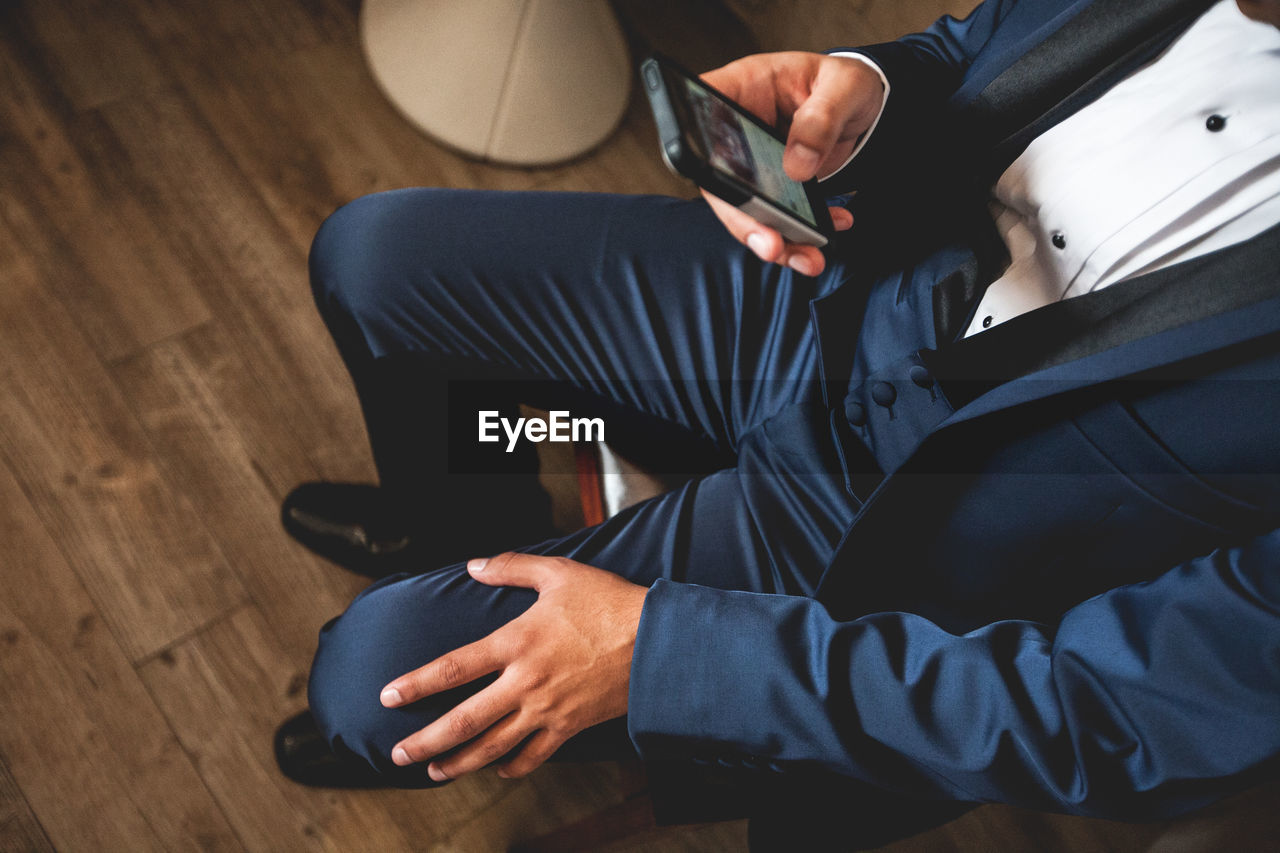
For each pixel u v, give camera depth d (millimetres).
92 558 1169
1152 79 600
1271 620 469
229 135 1437
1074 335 579
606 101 1587
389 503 1068
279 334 1336
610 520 776
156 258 1337
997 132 682
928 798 624
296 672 1177
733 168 569
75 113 1392
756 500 755
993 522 624
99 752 1089
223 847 1082
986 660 575
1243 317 483
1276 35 549
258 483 1248
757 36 1709
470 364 839
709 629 621
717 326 837
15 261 1291
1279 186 529
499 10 1488
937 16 1423
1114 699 519
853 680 596
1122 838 1257
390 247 814
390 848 1119
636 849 1152
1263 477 509
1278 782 893
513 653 646
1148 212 567
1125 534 581
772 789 724
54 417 1225
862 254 775
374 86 1528
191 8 1498
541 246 836
